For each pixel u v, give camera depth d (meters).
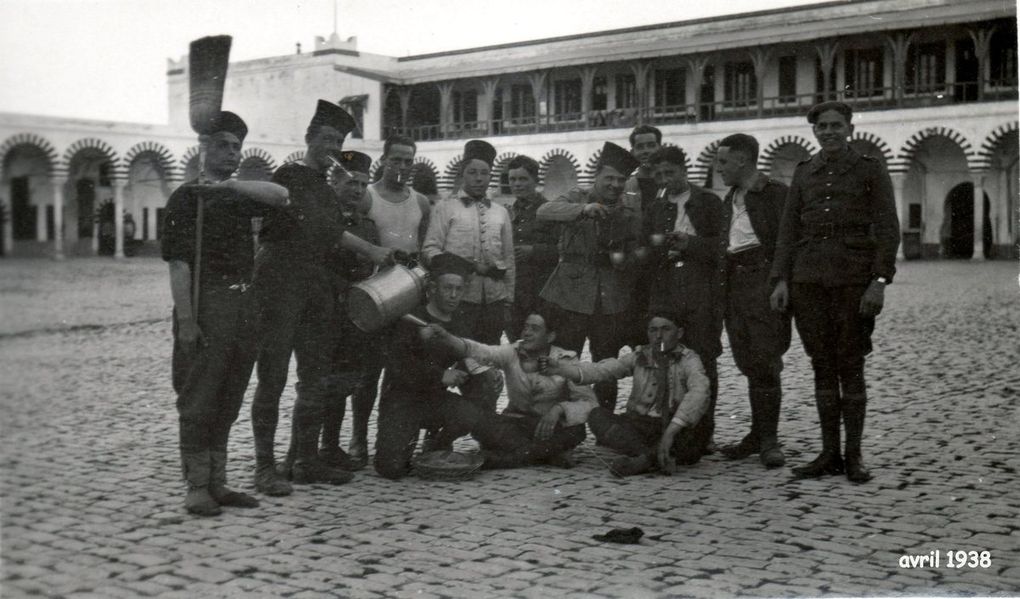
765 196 6.45
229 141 5.14
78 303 12.70
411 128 16.81
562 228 6.92
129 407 8.05
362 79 15.81
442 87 17.27
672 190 6.71
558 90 21.31
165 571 4.18
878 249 5.80
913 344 12.43
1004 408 8.13
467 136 17.92
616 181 6.71
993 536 4.72
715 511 5.16
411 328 5.94
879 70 28.81
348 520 4.97
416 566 4.26
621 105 26.36
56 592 3.91
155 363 10.39
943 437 7.02
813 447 6.82
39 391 7.49
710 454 6.63
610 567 4.26
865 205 5.91
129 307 13.73
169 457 6.35
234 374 5.16
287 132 16.11
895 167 28.48
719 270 6.45
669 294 6.38
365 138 15.79
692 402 6.06
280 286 5.39
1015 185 28.36
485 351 6.16
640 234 6.69
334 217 5.62
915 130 28.11
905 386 9.30
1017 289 19.62
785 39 27.33
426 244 6.45
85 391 8.57
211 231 5.05
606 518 5.02
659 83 29.45
